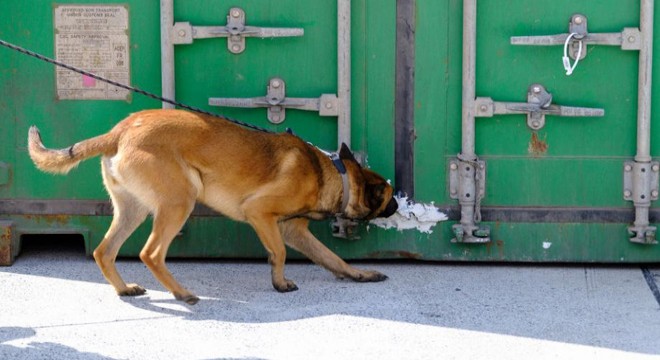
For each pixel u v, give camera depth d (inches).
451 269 256.5
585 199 254.1
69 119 256.7
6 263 254.5
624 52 248.5
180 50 254.1
